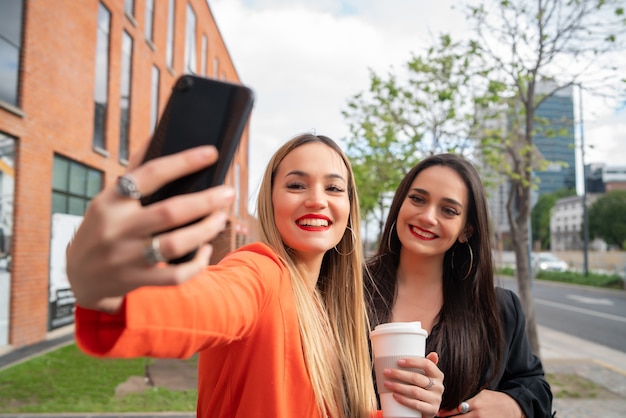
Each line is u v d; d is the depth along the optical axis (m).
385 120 7.95
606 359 8.29
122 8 12.06
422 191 2.06
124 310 0.69
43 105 8.38
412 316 2.12
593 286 23.61
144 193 0.58
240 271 1.07
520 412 1.88
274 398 1.16
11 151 7.61
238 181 29.34
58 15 8.82
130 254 0.57
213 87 0.74
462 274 2.14
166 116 0.73
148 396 5.16
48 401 4.95
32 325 8.15
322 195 1.38
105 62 11.28
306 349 1.27
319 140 1.46
